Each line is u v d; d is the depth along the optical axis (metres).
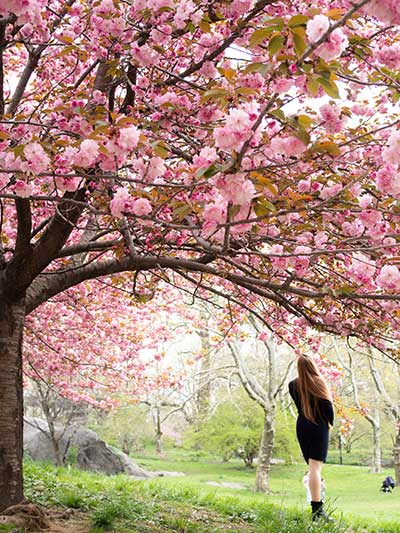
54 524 5.26
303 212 4.43
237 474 26.56
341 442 34.81
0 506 5.32
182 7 4.04
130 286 9.83
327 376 12.60
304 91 2.96
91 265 6.25
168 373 16.36
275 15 4.40
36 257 5.58
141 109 4.79
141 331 13.91
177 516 6.59
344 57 4.71
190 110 4.46
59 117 4.32
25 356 11.95
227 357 27.81
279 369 26.16
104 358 12.79
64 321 11.71
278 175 4.03
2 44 4.41
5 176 4.05
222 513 7.34
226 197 2.83
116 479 9.52
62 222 5.48
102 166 3.59
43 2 3.99
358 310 5.87
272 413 18.56
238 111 2.64
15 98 5.48
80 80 5.48
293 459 24.84
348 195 4.52
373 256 4.81
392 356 6.43
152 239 5.07
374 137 5.20
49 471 9.77
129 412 29.20
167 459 32.25
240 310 9.41
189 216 4.59
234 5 4.05
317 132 4.86
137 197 3.80
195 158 3.35
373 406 27.41
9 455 5.44
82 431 16.67
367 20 4.65
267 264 5.82
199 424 28.22
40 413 22.33
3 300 5.66
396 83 4.09
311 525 6.30
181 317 15.96
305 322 6.41
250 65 2.78
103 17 4.45
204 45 4.41
